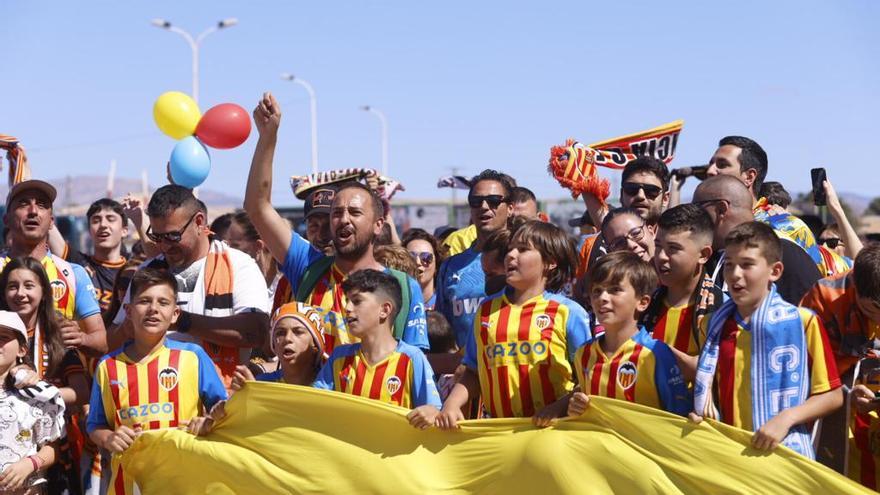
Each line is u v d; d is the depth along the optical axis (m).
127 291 6.93
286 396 5.78
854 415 5.52
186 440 5.98
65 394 6.61
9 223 7.28
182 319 6.45
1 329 6.27
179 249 6.76
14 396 6.28
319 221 7.51
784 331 4.85
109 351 6.87
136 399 6.17
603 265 5.23
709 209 6.06
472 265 7.48
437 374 6.54
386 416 5.60
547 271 5.73
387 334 5.86
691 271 5.48
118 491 6.19
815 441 4.99
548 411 5.37
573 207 33.34
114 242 9.59
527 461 5.34
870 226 49.84
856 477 5.52
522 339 5.60
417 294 6.23
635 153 8.70
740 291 4.89
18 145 8.55
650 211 7.23
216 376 6.36
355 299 5.77
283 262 6.69
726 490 4.85
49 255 7.32
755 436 4.77
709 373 4.95
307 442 5.73
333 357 5.98
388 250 7.39
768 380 4.86
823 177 7.26
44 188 7.28
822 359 4.82
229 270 6.82
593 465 5.20
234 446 5.91
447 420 5.50
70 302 7.25
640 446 5.09
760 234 4.91
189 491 6.02
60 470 6.64
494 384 5.66
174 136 7.34
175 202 6.70
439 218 36.59
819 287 5.47
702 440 4.91
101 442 6.14
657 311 5.62
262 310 6.78
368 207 6.35
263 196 6.56
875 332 5.40
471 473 5.47
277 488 5.77
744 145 7.26
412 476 5.54
